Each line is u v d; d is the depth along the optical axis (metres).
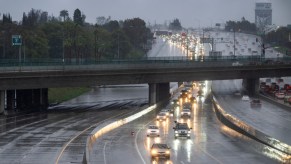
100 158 136.75
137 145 158.75
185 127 173.88
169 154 134.75
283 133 185.75
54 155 148.00
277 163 129.25
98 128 189.12
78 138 179.00
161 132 190.25
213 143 162.75
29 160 141.38
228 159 135.12
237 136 177.50
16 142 171.00
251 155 141.00
